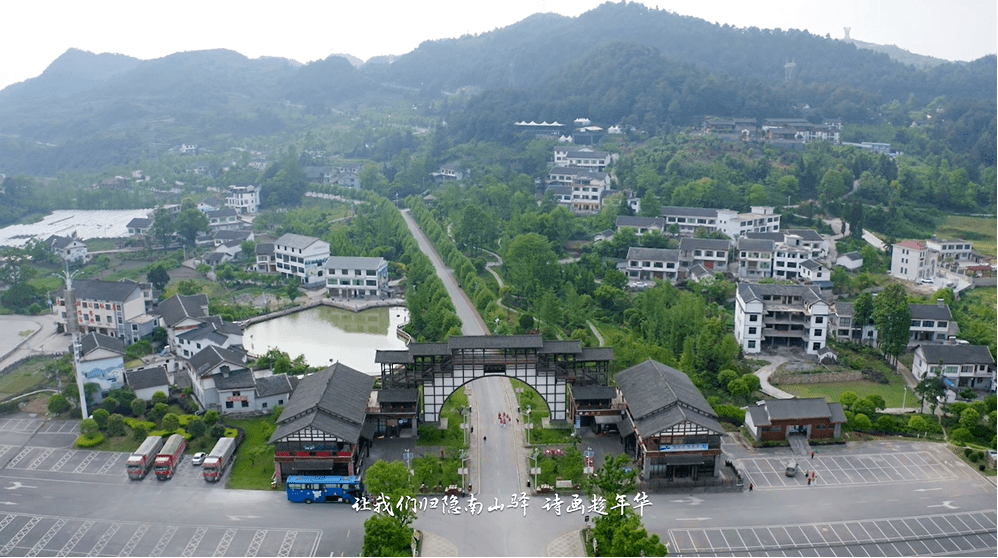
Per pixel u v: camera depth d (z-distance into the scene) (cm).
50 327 18300
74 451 11919
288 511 10144
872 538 9606
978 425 12525
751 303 16288
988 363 14475
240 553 9188
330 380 11888
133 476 10962
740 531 9725
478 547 9281
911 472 11306
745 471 11319
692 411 10988
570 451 11025
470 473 11125
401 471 9881
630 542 8419
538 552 9175
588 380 12581
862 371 15425
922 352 14762
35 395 13950
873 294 18800
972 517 10112
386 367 15375
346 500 10362
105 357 13700
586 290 19488
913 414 13362
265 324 19000
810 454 11794
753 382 13962
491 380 14788
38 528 9781
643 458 10900
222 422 12788
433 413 12531
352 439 10625
